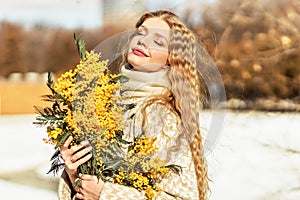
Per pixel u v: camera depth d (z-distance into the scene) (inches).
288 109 432.1
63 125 71.7
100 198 72.0
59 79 71.3
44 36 737.0
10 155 301.6
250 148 291.0
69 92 70.4
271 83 453.7
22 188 227.5
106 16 518.6
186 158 72.5
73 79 71.1
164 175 72.5
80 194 74.1
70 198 76.6
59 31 727.7
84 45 72.4
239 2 468.1
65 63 725.3
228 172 244.4
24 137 368.2
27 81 573.9
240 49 462.3
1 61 733.3
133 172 72.3
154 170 71.7
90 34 533.0
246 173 244.1
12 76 733.9
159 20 76.4
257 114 409.7
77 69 70.9
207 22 438.3
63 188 76.9
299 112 424.8
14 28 746.2
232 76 454.9
